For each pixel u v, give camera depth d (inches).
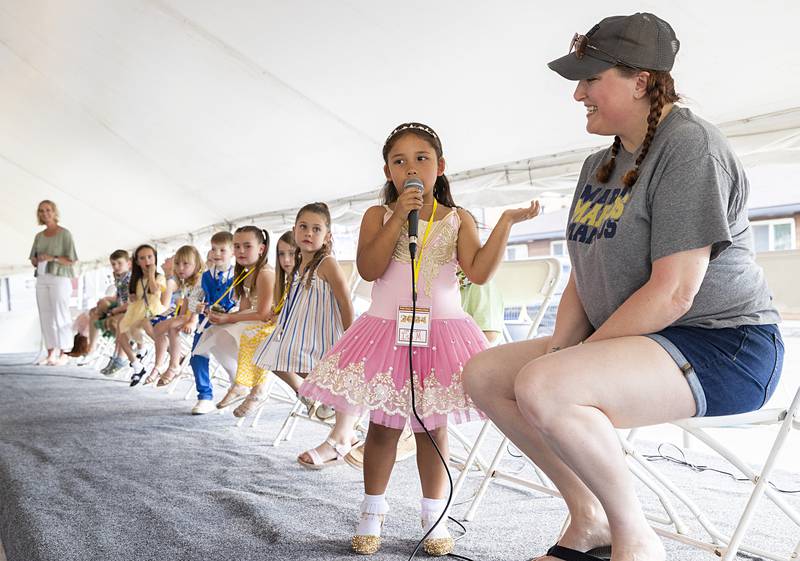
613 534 52.1
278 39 155.9
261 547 74.4
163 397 217.5
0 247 485.4
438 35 130.3
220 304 180.2
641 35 56.4
